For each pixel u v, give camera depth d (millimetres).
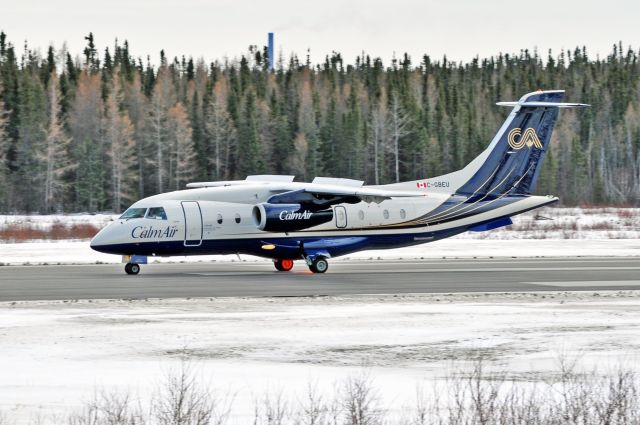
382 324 83000
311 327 81125
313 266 137375
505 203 150500
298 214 136250
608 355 69688
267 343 73625
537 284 119125
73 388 58344
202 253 135500
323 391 57594
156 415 51469
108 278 125438
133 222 132125
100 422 50344
